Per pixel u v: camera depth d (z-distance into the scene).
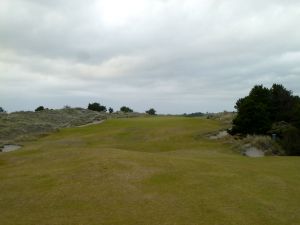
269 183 19.34
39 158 27.27
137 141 46.28
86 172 20.39
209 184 18.52
